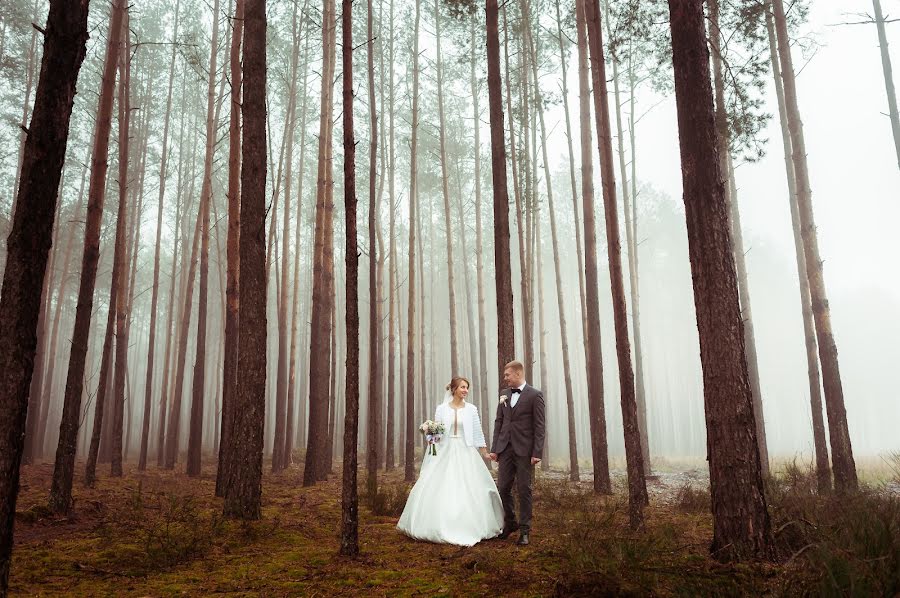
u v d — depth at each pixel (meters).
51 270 22.42
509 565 4.79
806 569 3.80
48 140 3.49
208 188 16.09
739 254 14.23
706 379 5.23
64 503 7.54
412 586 4.24
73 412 7.88
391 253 21.39
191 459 14.50
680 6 5.80
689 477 16.11
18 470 3.20
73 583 4.34
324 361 15.46
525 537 5.77
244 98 8.12
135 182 23.83
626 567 4.14
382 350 21.42
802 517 5.49
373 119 13.55
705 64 5.71
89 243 8.72
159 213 20.58
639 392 15.88
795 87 11.75
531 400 6.14
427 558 5.20
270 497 10.28
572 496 9.55
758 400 13.49
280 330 19.34
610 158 8.48
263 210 7.95
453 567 4.82
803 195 11.37
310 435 12.80
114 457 14.32
